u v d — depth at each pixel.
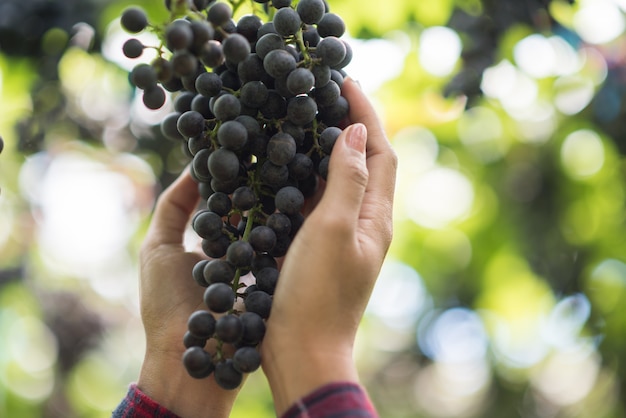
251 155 1.23
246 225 1.21
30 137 2.34
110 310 4.42
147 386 1.35
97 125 2.46
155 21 2.27
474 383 5.53
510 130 3.29
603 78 2.75
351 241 1.07
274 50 1.13
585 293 3.45
